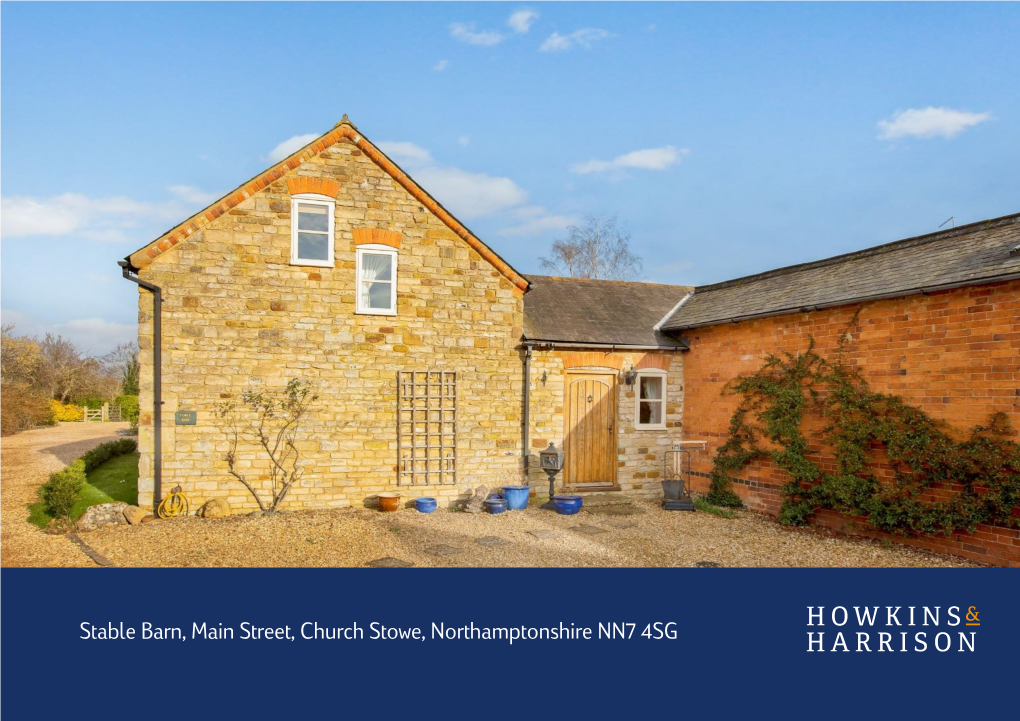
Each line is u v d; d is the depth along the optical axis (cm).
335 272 1143
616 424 1344
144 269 1053
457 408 1209
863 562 840
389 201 1178
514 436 1249
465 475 1214
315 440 1127
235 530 965
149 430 1049
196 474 1068
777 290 1252
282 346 1112
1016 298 780
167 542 897
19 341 3631
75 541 898
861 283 1033
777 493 1141
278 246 1114
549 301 1434
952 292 856
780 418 1105
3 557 821
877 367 962
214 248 1084
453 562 836
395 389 1173
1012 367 782
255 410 1096
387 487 1166
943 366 865
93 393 4491
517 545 931
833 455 1026
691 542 959
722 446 1270
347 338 1147
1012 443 776
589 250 3419
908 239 1083
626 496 1336
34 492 1302
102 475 1455
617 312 1459
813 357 1071
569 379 1317
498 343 1241
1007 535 783
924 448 864
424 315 1193
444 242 1208
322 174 1142
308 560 832
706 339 1337
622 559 863
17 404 3098
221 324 1084
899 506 896
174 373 1062
